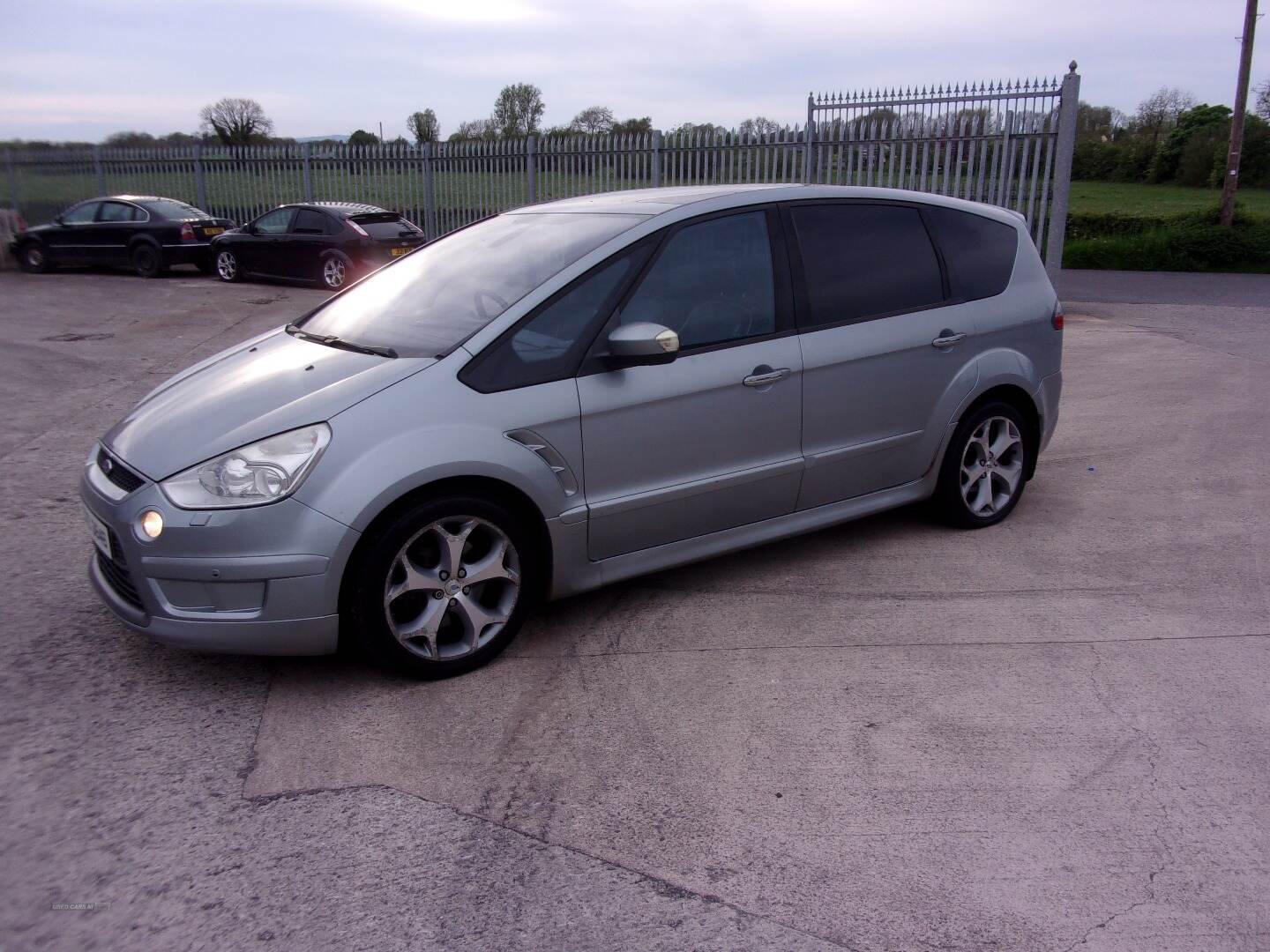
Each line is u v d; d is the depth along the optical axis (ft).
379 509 11.07
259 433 11.20
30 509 18.04
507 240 14.66
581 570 12.96
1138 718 11.25
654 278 13.25
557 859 8.89
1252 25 74.38
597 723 11.14
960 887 8.56
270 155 72.13
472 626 12.09
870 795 9.84
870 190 15.75
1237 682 12.07
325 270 53.57
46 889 8.45
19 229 65.21
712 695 11.74
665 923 8.12
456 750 10.58
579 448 12.46
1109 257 75.15
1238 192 131.54
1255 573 15.42
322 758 10.41
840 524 16.29
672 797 9.80
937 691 11.85
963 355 16.15
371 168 68.69
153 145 89.40
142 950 7.80
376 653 11.52
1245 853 8.99
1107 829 9.32
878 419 15.31
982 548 16.43
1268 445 22.70
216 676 12.10
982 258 16.80
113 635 13.16
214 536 10.75
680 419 13.24
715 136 53.26
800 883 8.59
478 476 11.74
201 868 8.74
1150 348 36.01
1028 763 10.37
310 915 8.19
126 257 59.67
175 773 10.13
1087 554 16.21
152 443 11.80
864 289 15.19
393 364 12.01
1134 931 8.05
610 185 58.70
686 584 14.99
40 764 10.24
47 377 29.50
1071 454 22.27
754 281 14.11
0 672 12.13
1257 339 38.01
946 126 45.16
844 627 13.57
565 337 12.50
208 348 34.88
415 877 8.65
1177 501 18.92
